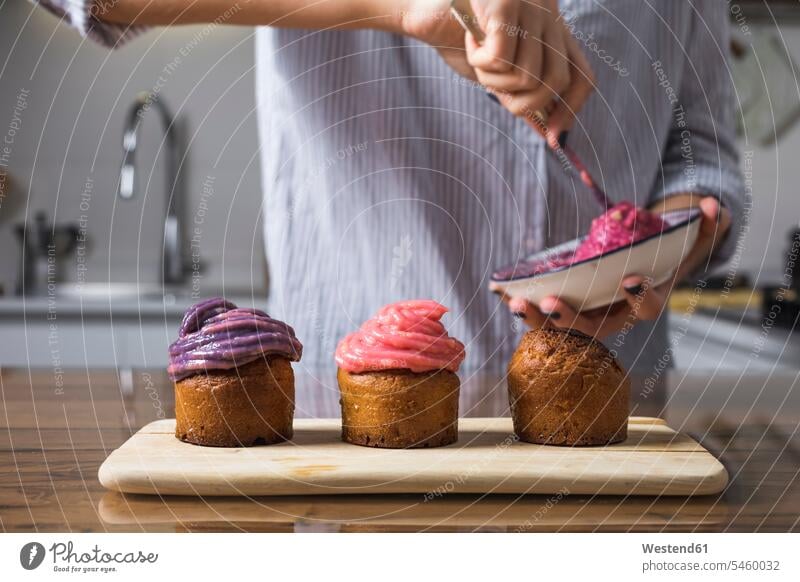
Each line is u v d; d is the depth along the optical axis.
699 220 1.09
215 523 0.70
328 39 1.42
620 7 1.43
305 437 0.94
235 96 2.93
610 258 1.04
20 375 1.46
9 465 0.86
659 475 0.77
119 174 2.93
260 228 2.95
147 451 0.84
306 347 1.53
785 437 1.00
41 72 2.89
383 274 1.48
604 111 1.44
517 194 1.45
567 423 0.89
